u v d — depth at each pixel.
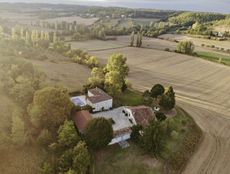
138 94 75.19
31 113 45.81
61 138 43.03
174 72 111.56
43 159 41.12
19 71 62.25
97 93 64.31
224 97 87.25
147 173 44.44
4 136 39.84
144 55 137.12
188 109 74.25
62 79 76.44
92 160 43.91
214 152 53.78
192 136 58.22
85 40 169.12
